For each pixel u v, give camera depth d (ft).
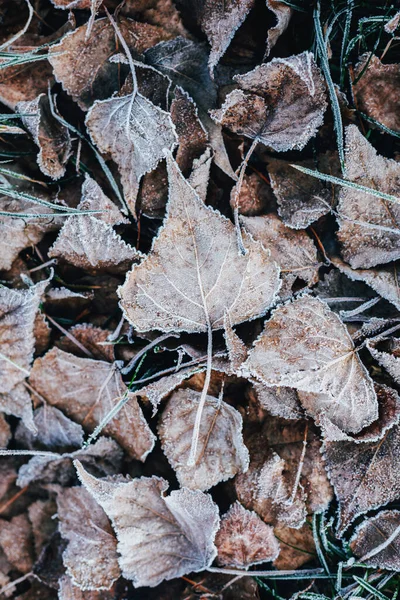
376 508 1.03
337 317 1.01
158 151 1.02
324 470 1.03
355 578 1.03
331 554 1.06
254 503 1.04
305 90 1.01
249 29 1.05
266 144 1.03
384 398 1.02
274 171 1.05
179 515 1.04
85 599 1.06
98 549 1.05
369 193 1.00
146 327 1.02
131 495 1.04
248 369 0.99
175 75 1.05
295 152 1.06
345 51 1.06
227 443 1.04
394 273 1.03
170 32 1.05
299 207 1.04
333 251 1.05
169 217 0.98
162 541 1.05
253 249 1.00
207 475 1.04
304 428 1.04
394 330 1.03
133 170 1.03
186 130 1.04
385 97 1.05
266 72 1.01
